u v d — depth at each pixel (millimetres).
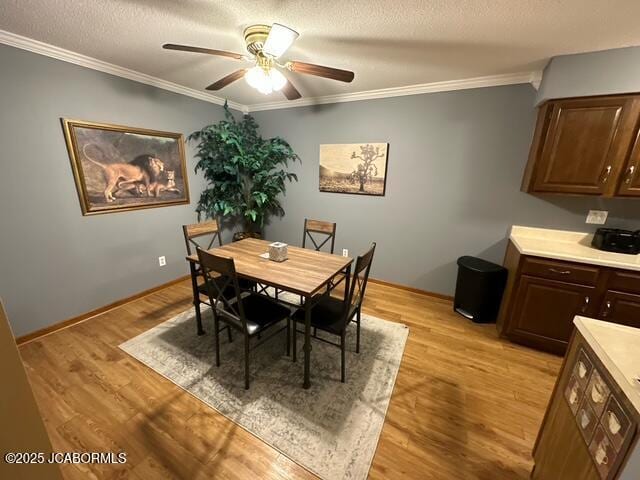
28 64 1945
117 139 2531
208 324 2449
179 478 1242
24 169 2016
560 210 2414
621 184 1936
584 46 1780
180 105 3055
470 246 2865
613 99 1861
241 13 1516
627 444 705
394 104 2908
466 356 2117
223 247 2453
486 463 1339
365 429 1496
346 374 1899
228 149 3418
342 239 3588
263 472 1276
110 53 2125
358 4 1409
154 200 2932
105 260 2594
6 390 590
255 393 1718
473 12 1453
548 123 2090
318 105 3342
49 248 2211
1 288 2004
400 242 3219
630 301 1854
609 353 875
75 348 2092
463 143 2682
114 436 1423
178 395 1689
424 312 2785
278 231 4105
